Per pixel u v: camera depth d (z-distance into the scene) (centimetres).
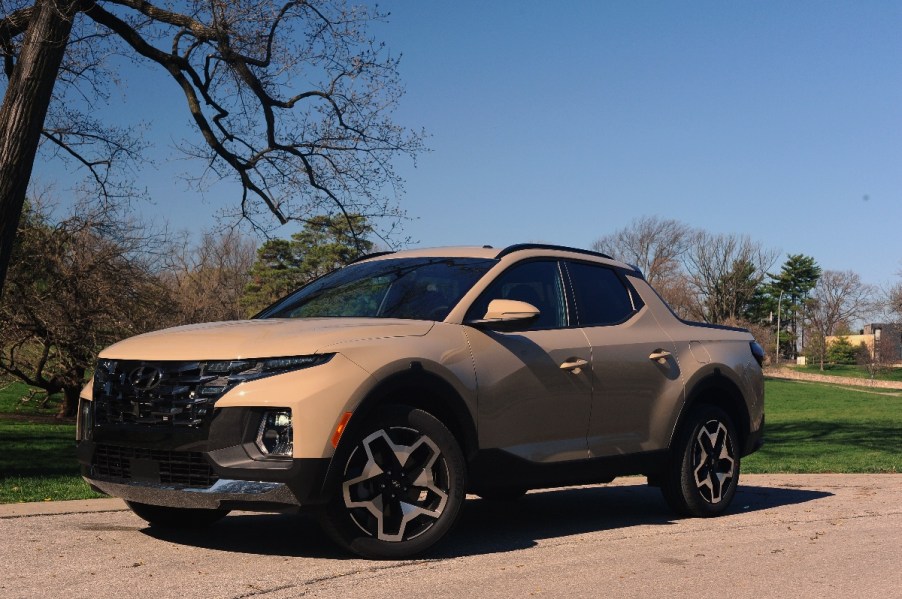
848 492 865
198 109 1405
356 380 459
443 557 488
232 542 520
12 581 415
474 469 512
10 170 973
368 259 645
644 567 471
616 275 653
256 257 4984
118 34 1334
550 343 565
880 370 9781
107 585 408
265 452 446
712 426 671
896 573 466
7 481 955
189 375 462
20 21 1224
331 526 458
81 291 2117
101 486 489
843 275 12925
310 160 1498
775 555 509
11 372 2362
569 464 565
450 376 497
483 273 559
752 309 10988
